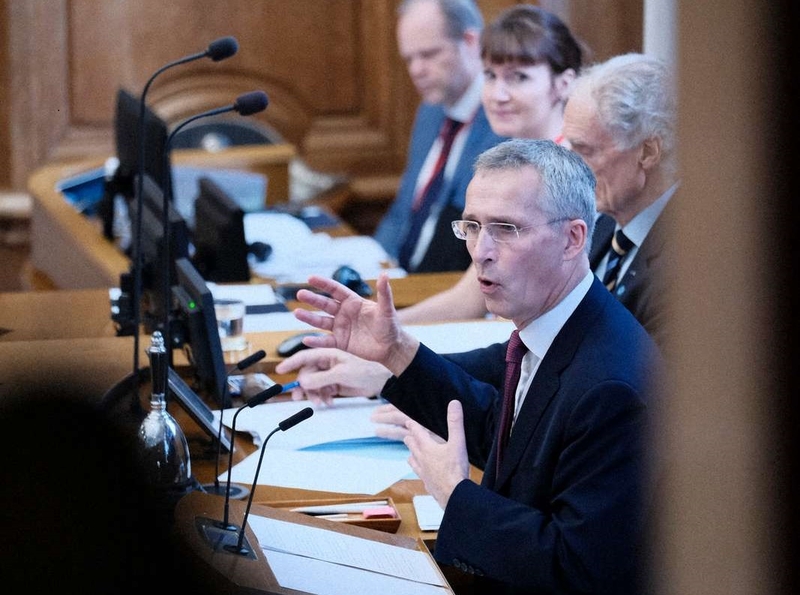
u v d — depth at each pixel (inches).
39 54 528.7
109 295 298.7
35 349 214.2
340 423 207.6
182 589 67.1
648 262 190.4
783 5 25.6
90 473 63.8
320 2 561.9
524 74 257.3
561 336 151.7
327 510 172.2
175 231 230.5
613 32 354.0
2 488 62.3
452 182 349.1
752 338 26.7
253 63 559.2
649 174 195.2
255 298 291.0
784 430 26.5
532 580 142.7
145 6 541.0
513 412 159.9
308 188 547.5
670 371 30.1
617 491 139.8
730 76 26.5
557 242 150.5
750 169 26.4
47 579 62.7
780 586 26.5
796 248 26.1
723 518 27.3
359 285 293.1
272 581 125.6
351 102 574.6
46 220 408.2
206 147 523.5
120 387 189.6
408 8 352.8
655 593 32.2
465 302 280.5
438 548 151.6
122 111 334.6
